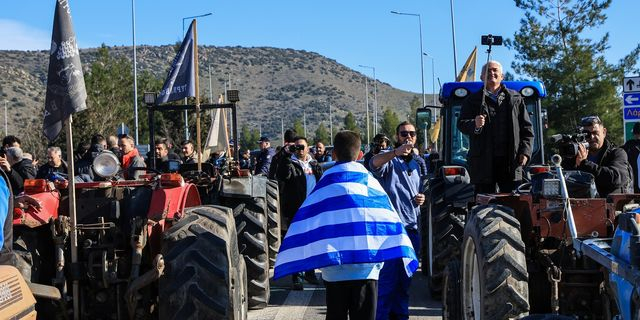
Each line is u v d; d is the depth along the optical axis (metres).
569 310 5.62
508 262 4.84
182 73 11.68
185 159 11.84
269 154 13.23
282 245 4.80
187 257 5.04
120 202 5.66
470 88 9.25
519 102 6.64
